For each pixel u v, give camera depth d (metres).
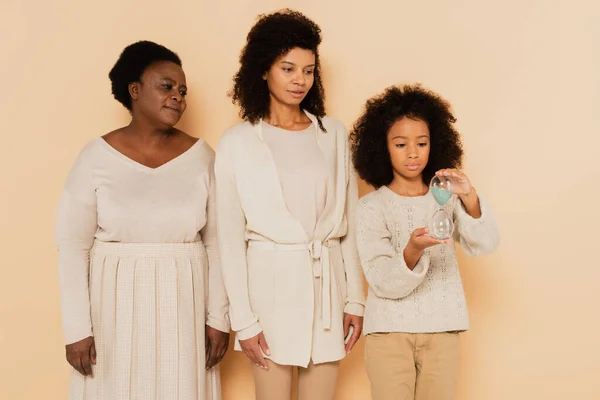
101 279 1.89
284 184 1.86
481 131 2.31
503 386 2.33
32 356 2.34
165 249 1.90
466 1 2.30
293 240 1.85
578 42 2.28
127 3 2.34
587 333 2.30
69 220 1.90
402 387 1.79
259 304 1.86
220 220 1.90
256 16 2.33
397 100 1.89
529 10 2.29
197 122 2.35
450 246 1.85
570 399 2.31
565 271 2.31
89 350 1.88
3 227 2.33
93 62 2.33
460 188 1.68
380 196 1.87
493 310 2.33
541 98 2.29
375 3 2.32
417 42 2.31
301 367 1.91
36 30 2.32
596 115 2.28
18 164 2.33
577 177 2.29
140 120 1.98
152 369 1.86
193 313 1.92
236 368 2.34
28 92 2.33
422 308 1.78
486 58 2.30
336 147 1.96
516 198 2.31
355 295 1.94
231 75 2.34
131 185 1.90
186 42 2.35
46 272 2.34
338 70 2.33
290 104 1.91
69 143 2.34
